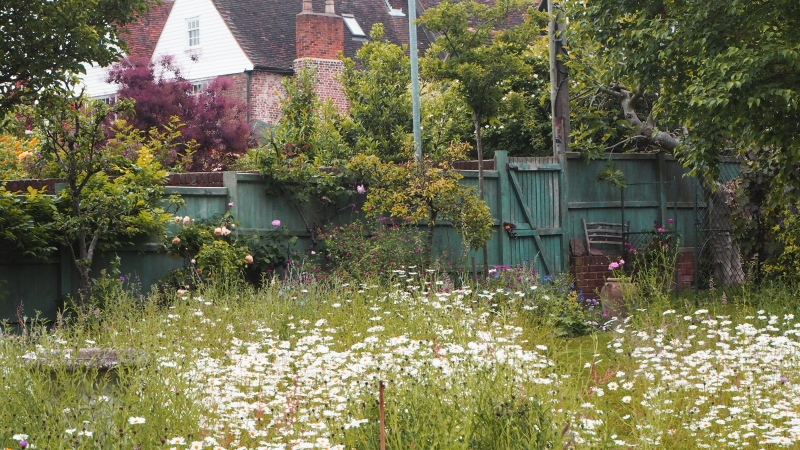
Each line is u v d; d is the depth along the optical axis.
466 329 7.98
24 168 16.83
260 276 12.42
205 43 31.61
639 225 16.00
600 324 11.20
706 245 16.00
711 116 11.02
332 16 30.86
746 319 10.13
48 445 4.71
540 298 11.47
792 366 7.33
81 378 5.80
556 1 15.03
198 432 5.21
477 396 5.18
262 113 30.25
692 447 5.85
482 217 13.02
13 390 5.41
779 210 13.52
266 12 32.31
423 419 4.83
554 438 4.85
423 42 33.88
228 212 12.34
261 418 5.67
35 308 10.80
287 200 13.07
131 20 13.01
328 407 5.73
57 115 11.25
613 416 6.58
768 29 10.51
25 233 10.47
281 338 8.84
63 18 11.30
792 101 10.05
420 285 11.51
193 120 23.05
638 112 17.55
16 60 11.16
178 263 12.12
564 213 15.11
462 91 15.00
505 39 15.17
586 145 15.61
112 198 10.92
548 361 6.86
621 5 12.03
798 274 12.94
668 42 11.45
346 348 8.48
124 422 5.02
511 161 14.66
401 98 20.56
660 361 7.59
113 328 8.41
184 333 8.55
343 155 18.23
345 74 21.67
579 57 16.34
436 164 13.70
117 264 10.98
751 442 6.00
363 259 12.17
